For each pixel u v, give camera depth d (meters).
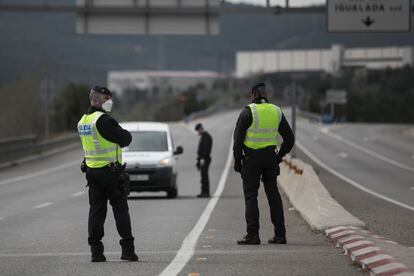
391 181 81.00
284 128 32.47
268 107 32.22
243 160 32.38
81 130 28.22
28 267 27.00
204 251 30.42
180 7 91.06
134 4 91.44
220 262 27.38
